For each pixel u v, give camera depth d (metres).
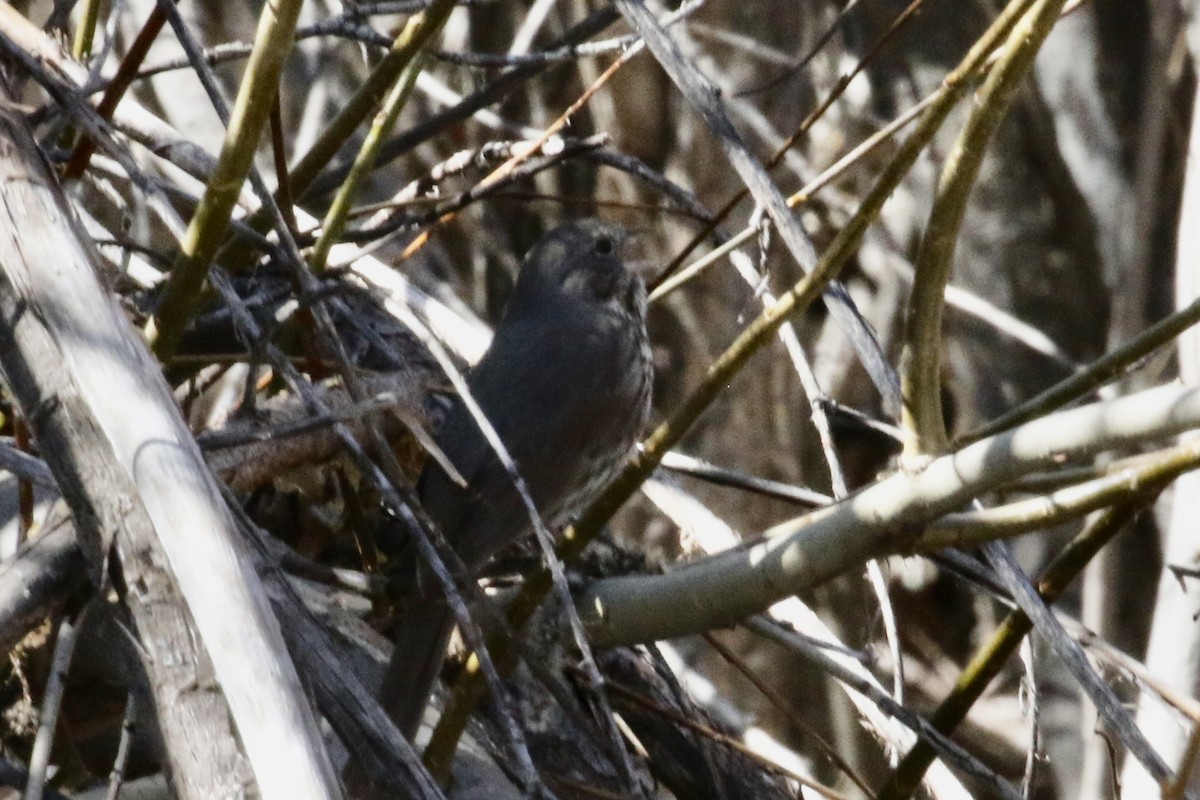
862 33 14.84
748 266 8.33
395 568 7.98
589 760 7.85
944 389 15.98
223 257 7.51
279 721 4.50
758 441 14.98
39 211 5.50
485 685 6.68
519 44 11.27
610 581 6.99
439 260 14.68
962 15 14.78
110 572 5.18
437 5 6.91
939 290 5.83
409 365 8.54
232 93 13.42
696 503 8.16
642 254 14.49
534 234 15.25
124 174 7.98
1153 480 5.73
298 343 8.66
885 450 15.02
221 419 8.65
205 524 4.79
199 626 4.65
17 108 5.76
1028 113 15.66
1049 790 15.16
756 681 7.77
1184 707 6.77
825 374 14.86
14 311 5.43
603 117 14.38
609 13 9.59
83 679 7.22
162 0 6.45
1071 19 15.49
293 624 5.82
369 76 7.34
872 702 7.42
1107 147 15.35
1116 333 14.39
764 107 14.72
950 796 7.51
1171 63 13.77
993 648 7.37
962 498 5.86
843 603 15.24
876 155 14.48
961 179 5.66
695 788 8.44
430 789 5.58
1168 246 15.25
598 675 5.73
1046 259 15.75
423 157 13.90
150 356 5.25
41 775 5.62
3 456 6.16
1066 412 5.65
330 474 8.38
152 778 7.82
